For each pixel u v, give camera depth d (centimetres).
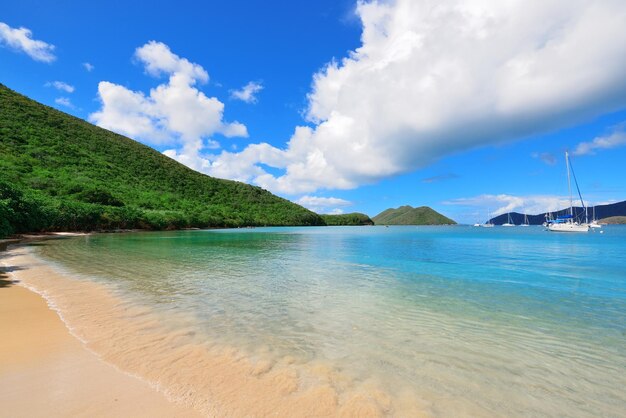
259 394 483
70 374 529
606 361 621
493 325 823
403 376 551
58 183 6444
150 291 1143
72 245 2975
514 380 545
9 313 856
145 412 428
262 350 648
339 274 1569
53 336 696
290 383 517
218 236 4847
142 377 525
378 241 4225
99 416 416
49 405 438
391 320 855
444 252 2738
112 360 586
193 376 533
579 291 1230
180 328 766
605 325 829
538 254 2623
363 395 486
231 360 598
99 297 1044
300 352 642
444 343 701
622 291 1234
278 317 869
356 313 916
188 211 8575
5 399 450
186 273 1529
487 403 475
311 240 4322
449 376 555
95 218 5381
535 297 1127
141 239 3959
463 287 1285
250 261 2020
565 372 577
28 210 4059
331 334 746
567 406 475
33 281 1286
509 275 1579
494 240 4638
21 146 8100
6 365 557
